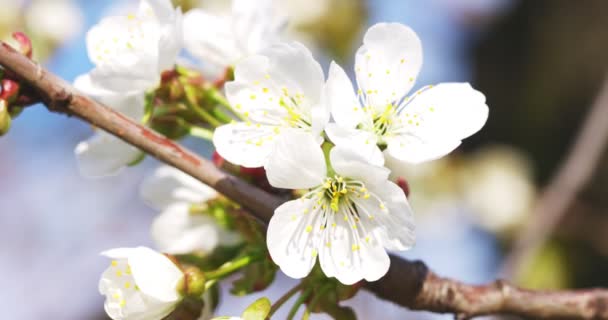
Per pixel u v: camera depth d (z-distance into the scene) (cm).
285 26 44
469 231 74
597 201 69
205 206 43
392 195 39
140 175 76
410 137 40
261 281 41
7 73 39
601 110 52
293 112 40
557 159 80
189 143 59
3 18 65
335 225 39
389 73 40
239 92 40
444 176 73
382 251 39
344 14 67
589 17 80
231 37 43
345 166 39
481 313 42
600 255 68
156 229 43
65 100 39
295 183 39
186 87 42
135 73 41
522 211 72
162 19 42
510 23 82
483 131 82
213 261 42
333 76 39
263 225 41
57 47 67
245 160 40
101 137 42
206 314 43
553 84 80
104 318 71
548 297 42
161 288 39
